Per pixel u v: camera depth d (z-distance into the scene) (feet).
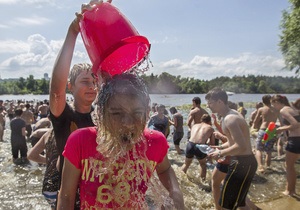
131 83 4.93
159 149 5.49
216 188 15.46
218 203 14.80
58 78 5.98
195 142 22.72
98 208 5.05
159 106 31.35
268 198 18.90
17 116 30.45
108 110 4.83
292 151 18.85
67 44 5.92
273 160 28.89
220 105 14.08
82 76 7.32
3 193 20.08
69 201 5.27
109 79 5.13
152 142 5.41
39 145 10.82
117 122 4.81
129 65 5.57
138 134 4.95
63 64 5.92
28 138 41.16
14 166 27.84
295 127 18.86
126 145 4.95
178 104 154.10
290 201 18.33
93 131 5.22
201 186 21.21
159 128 30.94
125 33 5.48
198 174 24.03
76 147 5.12
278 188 20.80
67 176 5.21
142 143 5.20
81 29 5.74
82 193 5.16
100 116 4.92
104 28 5.43
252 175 13.44
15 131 30.12
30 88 384.68
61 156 6.73
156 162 5.51
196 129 23.36
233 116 13.50
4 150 36.55
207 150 15.92
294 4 46.55
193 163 28.60
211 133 23.00
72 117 7.02
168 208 5.49
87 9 5.62
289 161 19.17
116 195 5.03
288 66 47.21
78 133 5.21
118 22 5.53
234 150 13.15
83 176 5.11
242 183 13.37
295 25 44.19
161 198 5.49
